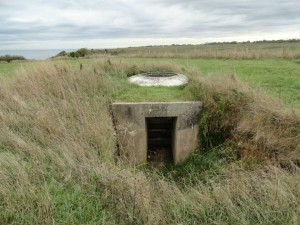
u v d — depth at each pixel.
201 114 5.42
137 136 5.46
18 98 5.93
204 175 4.79
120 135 5.44
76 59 14.88
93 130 4.94
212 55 16.64
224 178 4.51
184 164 5.40
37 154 4.37
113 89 6.27
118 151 5.31
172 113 5.38
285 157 4.58
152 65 8.36
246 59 15.12
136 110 5.36
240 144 4.98
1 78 7.22
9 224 3.17
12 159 4.12
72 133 4.92
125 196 3.61
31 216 3.24
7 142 4.76
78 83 6.53
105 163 4.33
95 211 3.46
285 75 8.98
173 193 4.02
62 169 4.11
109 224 3.34
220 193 3.87
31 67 7.62
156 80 6.72
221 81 5.86
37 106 5.64
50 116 5.28
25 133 4.99
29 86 6.40
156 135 6.23
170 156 6.00
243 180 4.12
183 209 3.69
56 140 4.79
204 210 3.65
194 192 4.07
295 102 5.97
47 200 3.38
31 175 3.91
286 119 4.87
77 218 3.35
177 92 6.07
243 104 5.27
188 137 5.48
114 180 3.76
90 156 4.45
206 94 5.52
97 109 5.54
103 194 3.67
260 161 4.71
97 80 6.61
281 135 4.78
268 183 3.94
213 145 5.37
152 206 3.62
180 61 14.55
